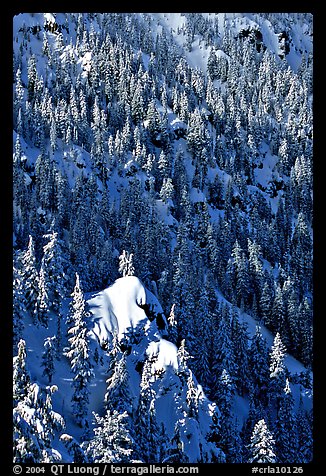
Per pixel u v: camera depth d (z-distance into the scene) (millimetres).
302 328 109062
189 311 85188
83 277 81938
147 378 55344
